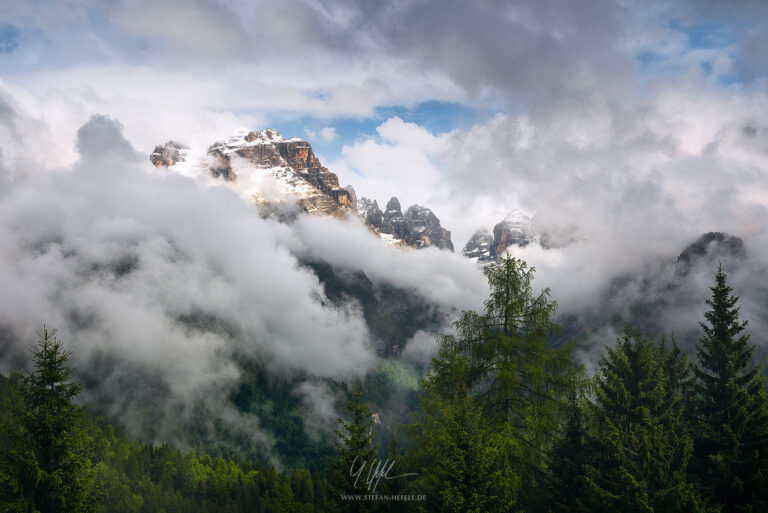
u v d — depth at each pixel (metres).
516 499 23.38
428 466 24.14
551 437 25.44
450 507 20.97
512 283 25.77
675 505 23.70
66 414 24.95
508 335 25.28
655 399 27.39
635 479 25.34
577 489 26.12
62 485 24.14
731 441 26.91
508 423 24.11
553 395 24.72
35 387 24.91
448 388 25.81
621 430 26.33
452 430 22.62
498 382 24.59
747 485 25.91
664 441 25.72
